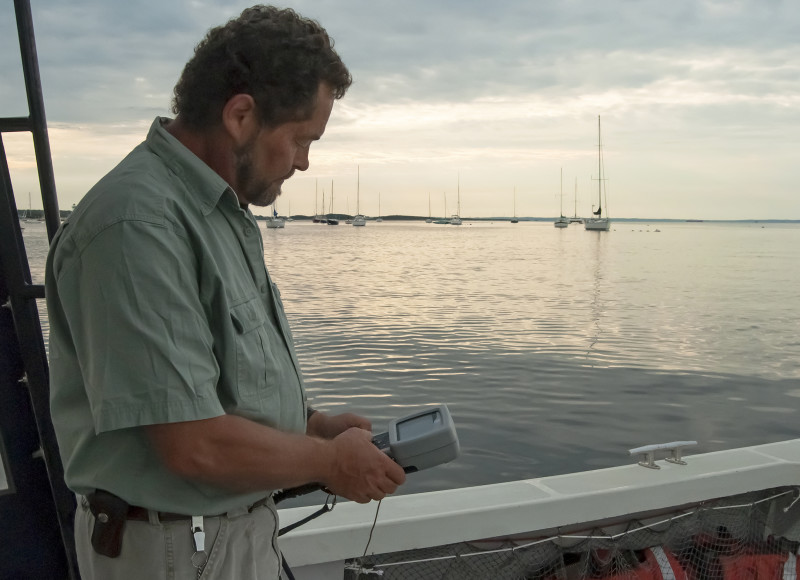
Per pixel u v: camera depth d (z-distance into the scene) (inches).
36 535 58.5
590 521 89.8
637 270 1325.0
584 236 3868.1
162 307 43.1
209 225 48.3
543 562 85.5
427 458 54.7
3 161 54.3
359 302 756.0
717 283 1034.7
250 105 48.9
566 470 255.1
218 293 47.1
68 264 44.5
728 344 512.7
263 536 53.9
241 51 48.3
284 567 67.0
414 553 81.1
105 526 46.6
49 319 48.4
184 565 47.9
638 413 329.1
